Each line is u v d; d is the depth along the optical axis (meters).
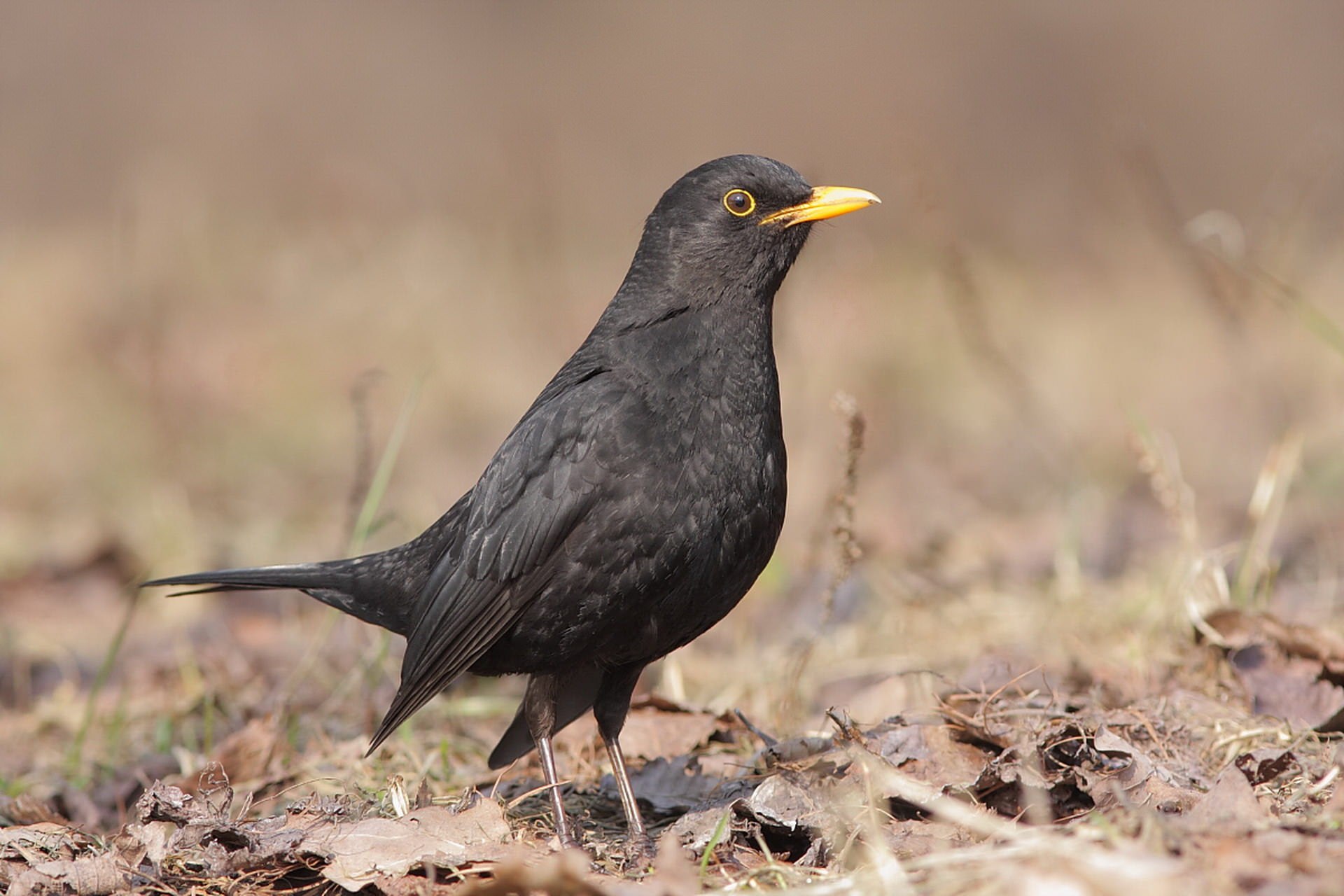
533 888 5.45
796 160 26.77
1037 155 28.31
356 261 21.61
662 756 7.88
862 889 5.25
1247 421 14.91
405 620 7.62
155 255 21.59
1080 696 8.04
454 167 28.64
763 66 32.84
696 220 7.10
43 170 30.36
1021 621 10.14
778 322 15.85
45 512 15.73
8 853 6.41
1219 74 30.14
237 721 9.24
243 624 11.99
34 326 20.73
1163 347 17.97
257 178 28.69
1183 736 7.11
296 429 17.69
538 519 6.71
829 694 9.19
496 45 35.28
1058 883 4.85
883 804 6.32
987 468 15.03
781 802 6.46
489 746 8.52
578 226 25.09
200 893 6.07
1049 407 15.88
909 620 10.20
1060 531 12.53
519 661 6.98
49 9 34.69
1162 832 5.16
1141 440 8.94
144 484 15.78
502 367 19.17
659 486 6.65
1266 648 7.79
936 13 32.88
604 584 6.70
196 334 19.66
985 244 21.92
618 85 33.53
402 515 13.55
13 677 10.82
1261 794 6.22
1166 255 19.44
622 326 7.14
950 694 7.78
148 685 10.49
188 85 33.16
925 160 15.80
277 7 35.84
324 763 8.08
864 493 14.11
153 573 13.14
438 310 20.47
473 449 16.91
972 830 5.97
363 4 36.34
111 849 6.39
